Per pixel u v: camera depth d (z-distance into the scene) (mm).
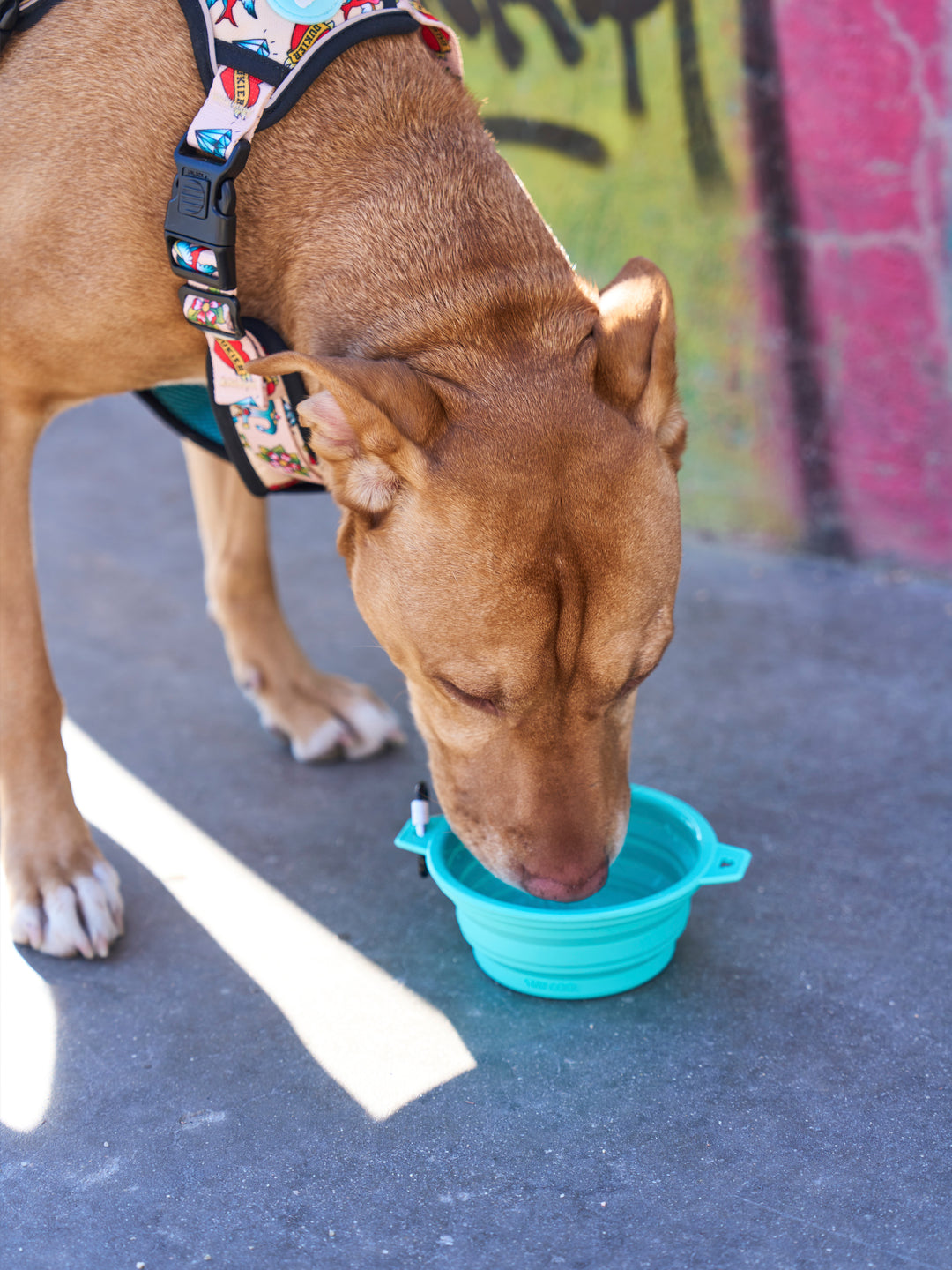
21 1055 858
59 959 925
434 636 801
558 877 816
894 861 986
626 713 865
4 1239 759
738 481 1415
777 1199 766
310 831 1041
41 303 885
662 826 945
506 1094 828
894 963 904
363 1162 792
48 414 940
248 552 1103
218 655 1268
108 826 1046
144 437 1815
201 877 996
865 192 1271
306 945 937
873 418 1327
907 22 1212
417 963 920
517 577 782
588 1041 858
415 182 878
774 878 976
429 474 791
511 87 1423
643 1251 743
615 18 1345
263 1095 831
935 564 1338
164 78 869
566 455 794
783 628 1276
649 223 1387
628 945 865
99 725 1163
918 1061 838
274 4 856
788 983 893
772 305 1345
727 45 1297
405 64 904
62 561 1437
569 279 871
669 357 835
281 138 879
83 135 871
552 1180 779
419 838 913
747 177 1322
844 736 1120
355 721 1114
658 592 812
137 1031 874
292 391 879
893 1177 775
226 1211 770
